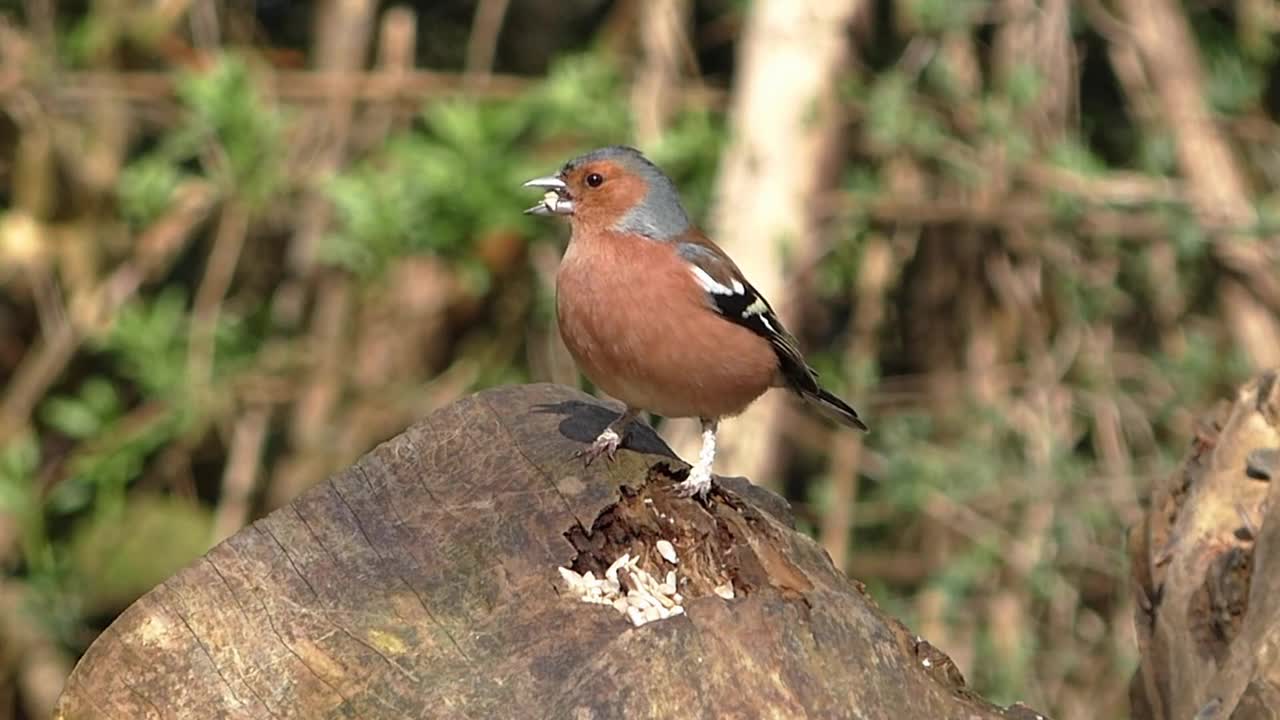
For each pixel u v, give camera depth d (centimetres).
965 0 1413
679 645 612
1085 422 1469
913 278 1526
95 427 1441
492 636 635
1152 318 1496
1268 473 797
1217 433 852
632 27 1559
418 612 645
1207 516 809
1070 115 1471
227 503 1481
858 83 1469
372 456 696
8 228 1463
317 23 1594
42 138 1473
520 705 612
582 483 688
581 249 823
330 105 1488
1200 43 1522
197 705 634
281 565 657
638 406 826
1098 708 1399
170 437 1462
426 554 662
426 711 620
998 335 1482
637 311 800
